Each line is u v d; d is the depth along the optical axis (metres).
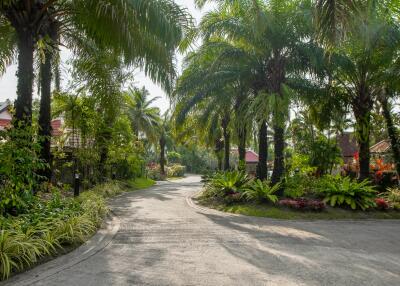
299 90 13.90
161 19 8.07
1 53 12.02
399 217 11.84
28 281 5.04
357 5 7.13
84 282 5.05
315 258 6.42
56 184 16.05
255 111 12.42
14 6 8.40
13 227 6.17
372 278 5.37
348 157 30.27
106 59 12.66
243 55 13.31
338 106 15.22
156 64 8.95
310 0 12.60
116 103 13.99
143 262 6.07
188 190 22.25
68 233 7.01
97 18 8.73
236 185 14.84
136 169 26.78
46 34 10.29
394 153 15.73
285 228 9.49
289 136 18.31
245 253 6.72
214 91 14.88
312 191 14.26
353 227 9.99
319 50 12.62
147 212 12.05
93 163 18.92
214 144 26.12
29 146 7.41
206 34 12.96
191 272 5.55
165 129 45.56
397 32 12.67
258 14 10.95
